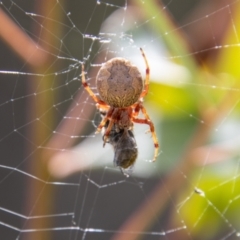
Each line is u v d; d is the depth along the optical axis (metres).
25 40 0.22
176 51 0.23
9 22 0.22
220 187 0.23
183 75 0.23
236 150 0.23
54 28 0.23
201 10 0.24
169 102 0.23
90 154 0.23
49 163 0.23
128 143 0.23
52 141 0.23
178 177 0.23
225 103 0.23
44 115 0.23
